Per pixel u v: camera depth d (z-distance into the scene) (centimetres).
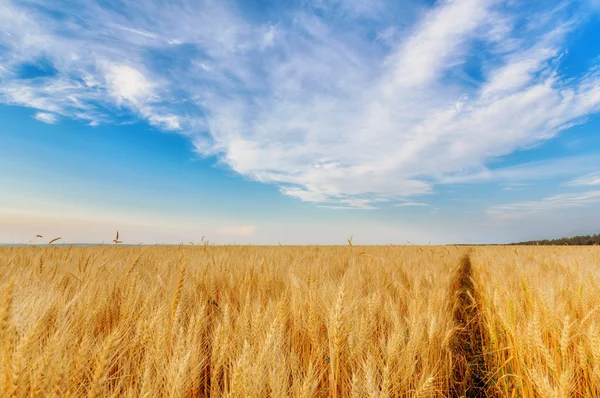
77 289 395
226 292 445
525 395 282
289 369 254
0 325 163
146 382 196
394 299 513
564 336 272
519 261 977
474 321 525
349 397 257
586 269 529
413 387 273
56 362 166
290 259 1044
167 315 293
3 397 142
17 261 658
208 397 268
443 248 1772
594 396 271
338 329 261
